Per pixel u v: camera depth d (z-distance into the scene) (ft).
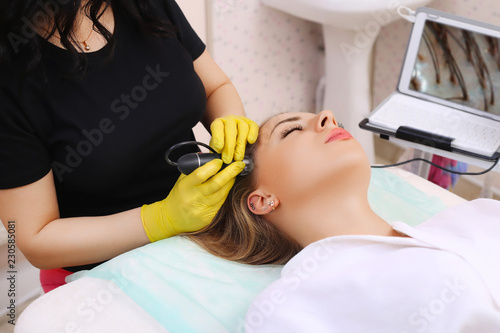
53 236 3.18
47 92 3.14
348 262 3.05
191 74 3.73
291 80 8.55
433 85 4.78
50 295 3.15
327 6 6.52
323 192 3.28
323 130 3.37
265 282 3.32
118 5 3.48
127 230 3.33
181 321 3.01
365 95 7.54
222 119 3.45
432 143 4.30
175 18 3.76
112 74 3.38
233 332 2.97
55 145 3.24
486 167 4.17
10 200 3.09
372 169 4.61
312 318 2.87
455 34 4.45
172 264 3.29
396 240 3.00
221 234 3.59
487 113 4.55
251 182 3.49
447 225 3.36
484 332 2.64
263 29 7.80
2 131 2.98
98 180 3.41
